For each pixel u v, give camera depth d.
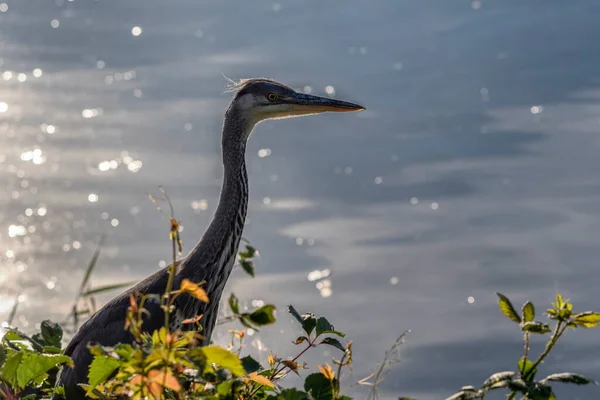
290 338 12.42
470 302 14.41
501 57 27.19
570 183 18.75
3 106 23.83
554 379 5.09
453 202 18.20
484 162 20.12
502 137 21.45
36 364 5.41
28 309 13.43
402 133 21.94
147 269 15.40
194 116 23.33
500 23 30.19
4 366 5.40
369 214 17.70
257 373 5.53
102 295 14.34
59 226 16.62
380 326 13.55
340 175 19.67
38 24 31.94
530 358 12.83
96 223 17.12
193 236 16.67
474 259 15.84
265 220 17.53
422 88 25.05
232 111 8.41
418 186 19.09
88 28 31.31
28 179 19.08
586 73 25.27
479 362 12.61
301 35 30.44
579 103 23.31
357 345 12.84
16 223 16.98
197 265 7.63
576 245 16.28
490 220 17.42
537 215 17.56
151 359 4.62
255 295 14.30
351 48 29.08
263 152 21.20
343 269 15.45
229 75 26.23
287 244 16.48
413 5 33.19
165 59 28.09
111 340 7.23
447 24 30.86
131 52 29.05
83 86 25.59
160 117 23.14
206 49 29.20
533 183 18.95
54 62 27.83
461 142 21.27
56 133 21.86
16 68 27.33
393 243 16.58
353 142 21.61
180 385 4.85
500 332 13.49
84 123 22.73
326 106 8.44
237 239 7.99
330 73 26.61
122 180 19.16
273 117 8.46
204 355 4.64
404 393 11.68
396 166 20.05
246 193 8.18
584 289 14.69
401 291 14.81
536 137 21.33
